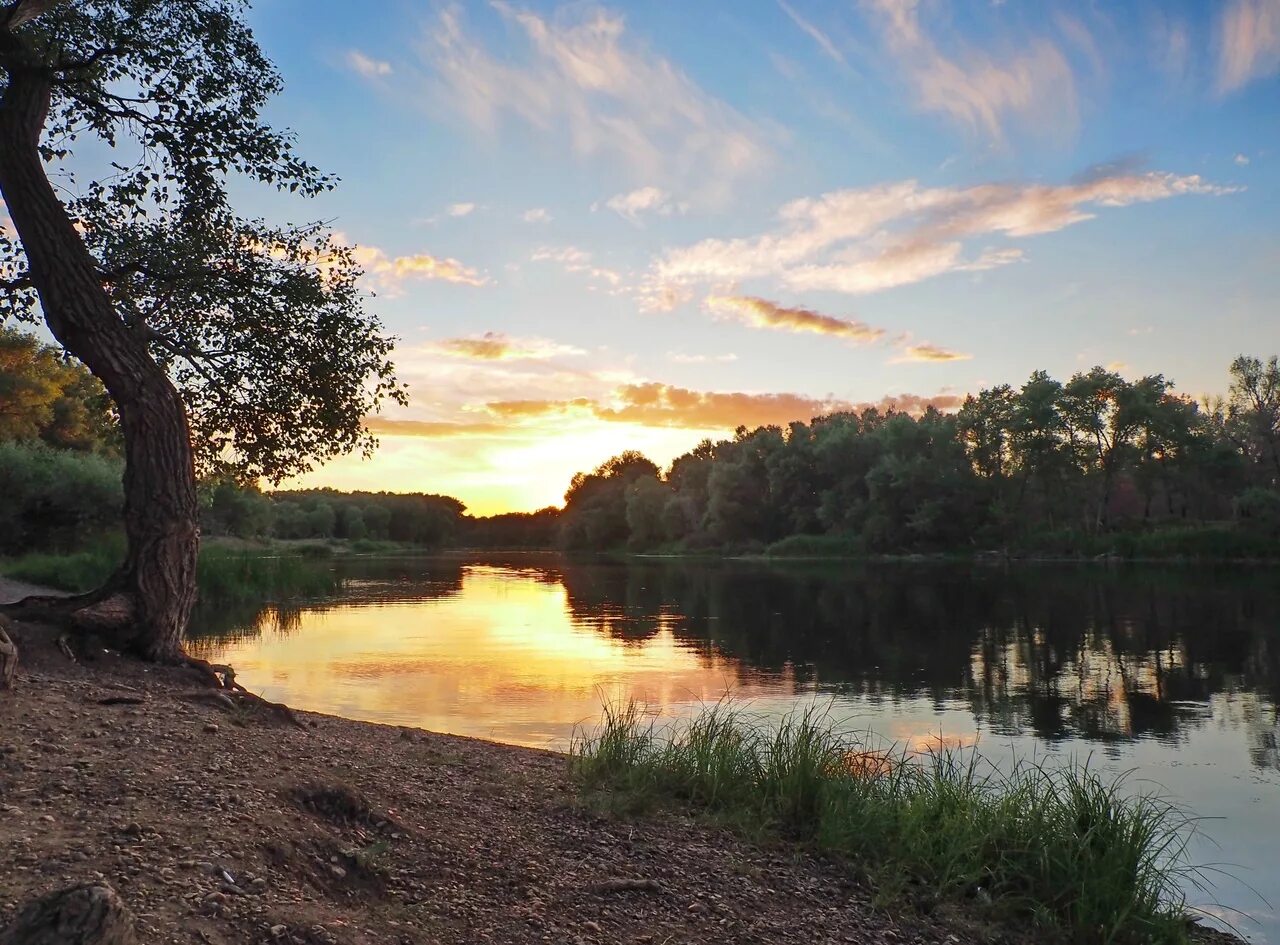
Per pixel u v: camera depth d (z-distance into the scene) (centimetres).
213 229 975
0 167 746
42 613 709
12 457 2842
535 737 948
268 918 337
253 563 2920
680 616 2395
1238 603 2747
